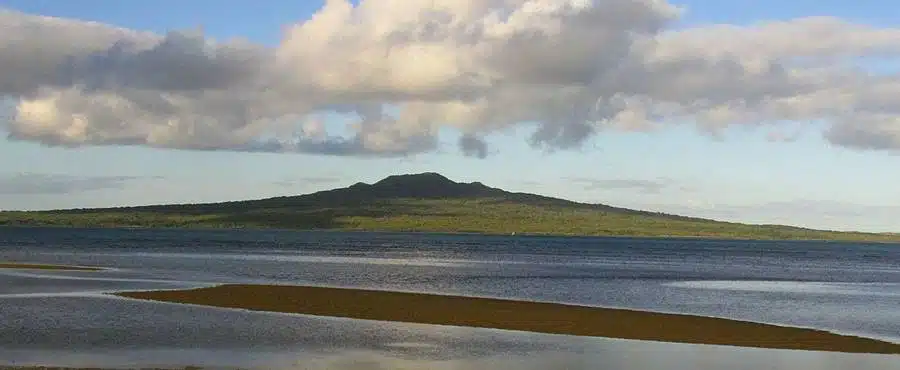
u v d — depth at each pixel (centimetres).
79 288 6488
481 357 3653
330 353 3656
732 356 3791
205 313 4922
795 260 17662
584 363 3559
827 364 3634
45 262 10600
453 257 15175
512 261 13788
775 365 3591
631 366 3509
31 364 3244
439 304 5562
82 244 18700
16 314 4722
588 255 17750
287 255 14662
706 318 5050
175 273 8894
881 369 3531
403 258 14225
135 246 17988
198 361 3388
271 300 5650
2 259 11181
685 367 3506
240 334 4122
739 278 10119
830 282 9725
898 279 10675
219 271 9438
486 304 5603
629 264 13575
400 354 3675
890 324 5228
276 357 3522
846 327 5028
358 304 5491
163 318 4662
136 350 3609
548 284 8212
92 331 4119
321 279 8319
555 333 4378
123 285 6906
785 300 6931
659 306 6100
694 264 14238
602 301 6412
